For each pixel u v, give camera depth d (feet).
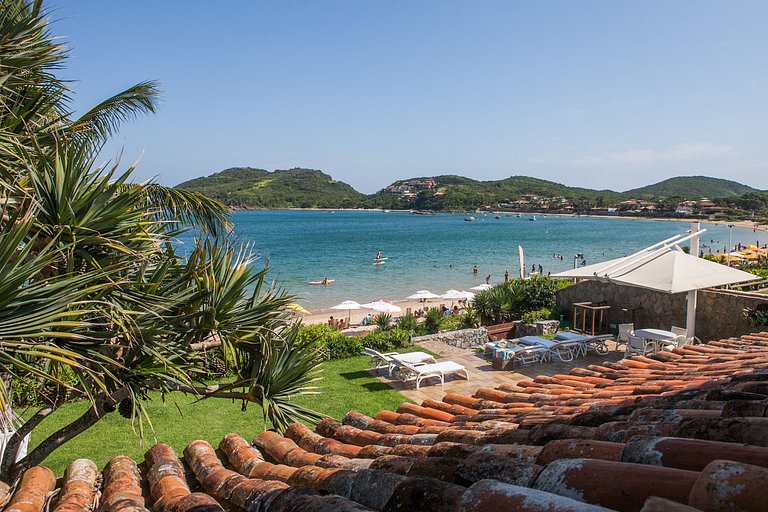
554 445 8.54
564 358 52.70
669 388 15.10
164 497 10.86
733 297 45.62
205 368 20.48
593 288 63.21
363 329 76.23
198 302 19.47
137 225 18.86
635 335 48.03
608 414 11.77
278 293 22.16
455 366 46.42
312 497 8.11
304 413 21.65
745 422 7.89
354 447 13.73
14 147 18.37
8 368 13.92
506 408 17.04
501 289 75.92
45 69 21.38
